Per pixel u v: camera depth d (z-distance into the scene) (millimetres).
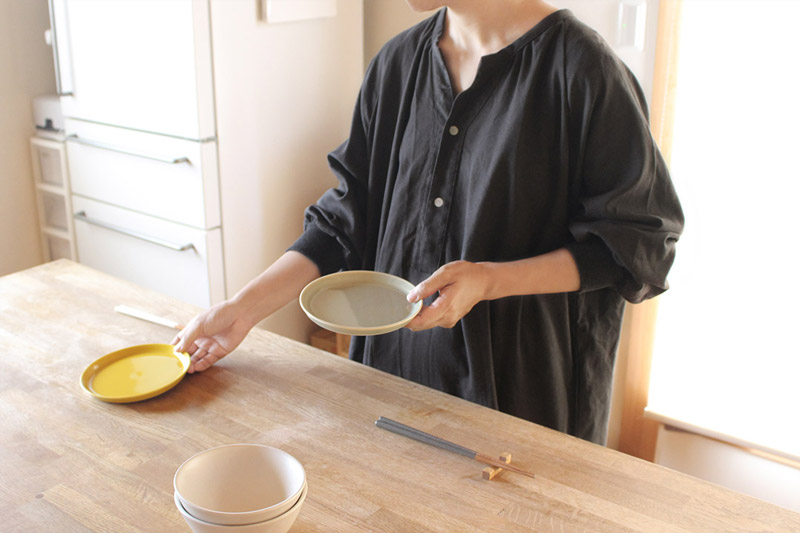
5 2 2793
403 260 1451
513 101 1294
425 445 1111
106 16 2375
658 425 2381
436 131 1394
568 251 1275
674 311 2254
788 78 1940
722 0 1966
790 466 2195
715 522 954
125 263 2689
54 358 1365
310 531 927
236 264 2500
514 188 1302
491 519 956
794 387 2141
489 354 1379
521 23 1309
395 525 942
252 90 2377
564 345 1429
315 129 2627
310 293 1244
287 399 1232
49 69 2969
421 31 1458
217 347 1346
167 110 2324
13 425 1158
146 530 929
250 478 939
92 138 2600
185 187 2377
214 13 2193
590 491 1013
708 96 2055
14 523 941
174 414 1190
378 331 1099
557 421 1457
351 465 1061
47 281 1696
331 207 1532
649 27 2068
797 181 1993
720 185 2100
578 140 1278
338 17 2584
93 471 1046
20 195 2996
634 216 1270
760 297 2123
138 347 1376
